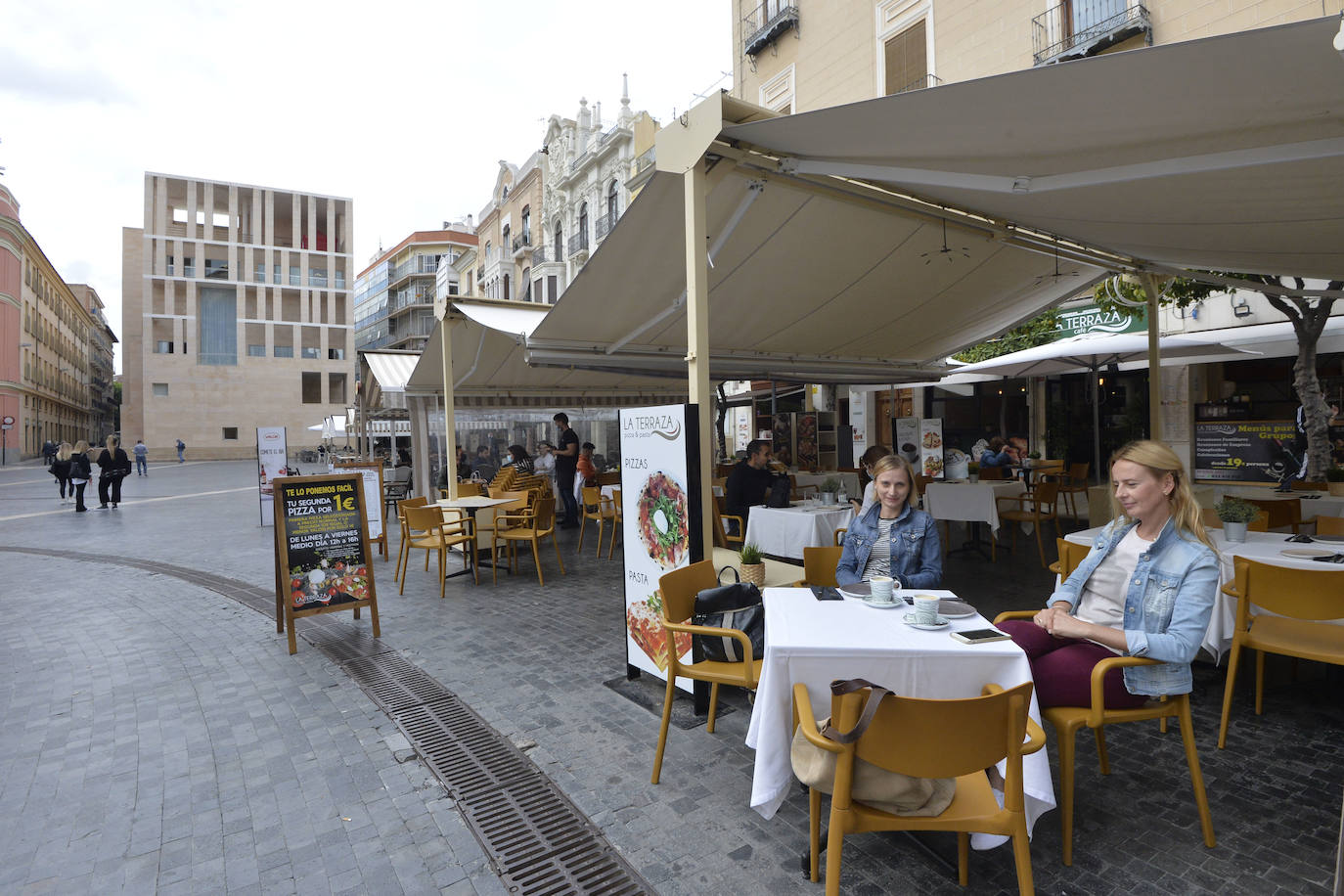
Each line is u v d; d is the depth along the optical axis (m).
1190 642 2.57
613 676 4.63
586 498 9.53
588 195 28.81
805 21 14.48
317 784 3.33
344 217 61.78
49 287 61.84
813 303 7.70
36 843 2.88
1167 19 8.88
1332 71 2.66
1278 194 3.94
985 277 7.76
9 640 5.88
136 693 4.59
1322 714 3.73
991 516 7.98
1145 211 4.61
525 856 2.71
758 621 3.36
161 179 54.31
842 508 6.59
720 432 15.05
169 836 2.92
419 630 5.90
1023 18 10.52
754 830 2.82
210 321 55.97
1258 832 2.69
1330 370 10.95
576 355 7.77
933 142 3.83
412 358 14.28
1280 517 5.52
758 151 4.52
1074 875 2.47
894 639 2.57
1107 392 14.66
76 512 15.91
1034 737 2.19
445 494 10.20
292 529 5.47
